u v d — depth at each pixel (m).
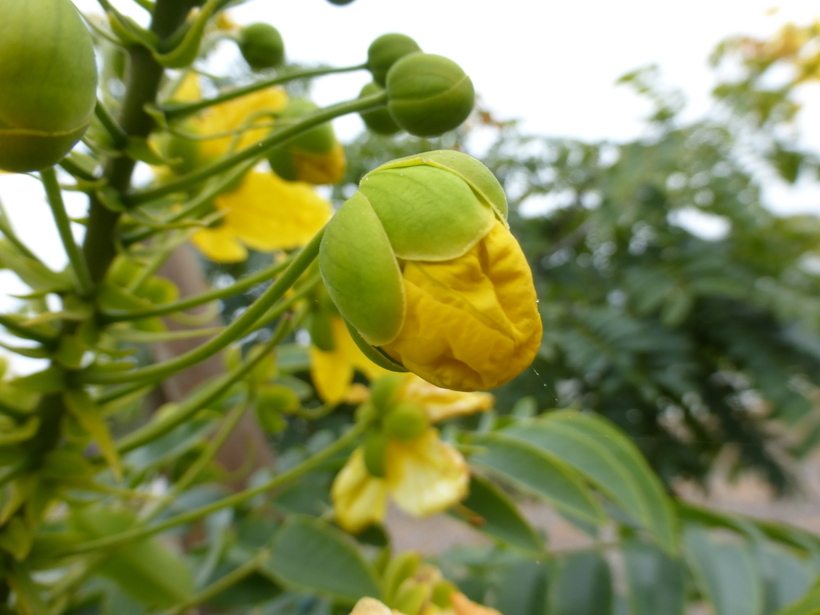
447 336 0.05
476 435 0.10
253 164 0.07
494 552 0.12
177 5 0.06
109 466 0.07
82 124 0.05
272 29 0.08
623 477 0.09
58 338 0.06
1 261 0.06
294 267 0.05
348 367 0.09
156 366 0.06
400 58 0.07
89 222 0.07
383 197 0.05
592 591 0.09
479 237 0.05
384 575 0.09
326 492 0.11
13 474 0.06
